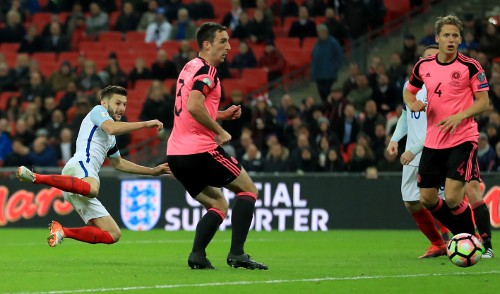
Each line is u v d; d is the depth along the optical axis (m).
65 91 86.69
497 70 72.00
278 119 76.94
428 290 28.11
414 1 85.94
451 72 35.97
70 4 104.44
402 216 64.56
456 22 35.75
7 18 99.81
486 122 68.38
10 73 90.50
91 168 38.34
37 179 35.81
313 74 78.31
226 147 69.75
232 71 84.75
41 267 35.53
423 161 36.91
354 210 65.12
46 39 96.56
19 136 78.19
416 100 35.78
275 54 84.19
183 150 32.56
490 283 29.78
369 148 66.38
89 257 41.81
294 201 65.56
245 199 33.19
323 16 90.19
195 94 31.70
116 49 94.06
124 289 27.75
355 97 74.00
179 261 38.94
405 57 75.94
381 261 38.53
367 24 84.19
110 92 38.81
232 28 90.06
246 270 33.16
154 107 76.38
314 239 55.97
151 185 67.31
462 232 37.50
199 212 66.44
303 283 29.38
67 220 67.81
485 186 62.09
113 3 102.31
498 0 84.44
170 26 93.06
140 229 67.31
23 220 68.56
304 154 67.19
